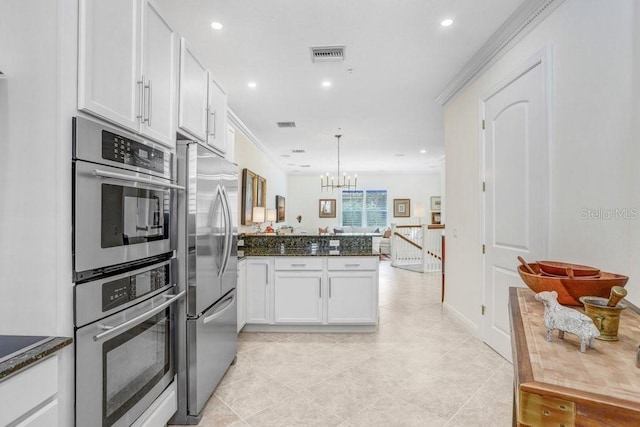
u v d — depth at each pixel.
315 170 10.30
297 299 3.29
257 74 3.35
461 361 2.64
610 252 1.68
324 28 2.54
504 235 2.67
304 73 3.33
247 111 4.55
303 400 2.09
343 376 2.41
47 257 1.08
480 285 3.07
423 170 10.38
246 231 5.55
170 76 1.78
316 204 11.09
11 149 1.10
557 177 2.08
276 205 8.79
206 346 2.00
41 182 1.08
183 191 1.85
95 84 1.20
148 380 1.54
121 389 1.34
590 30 1.81
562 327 0.90
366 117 4.81
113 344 1.29
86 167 1.15
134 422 1.43
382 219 10.88
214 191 2.14
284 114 4.66
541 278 1.28
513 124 2.55
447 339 3.12
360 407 2.02
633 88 1.55
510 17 2.38
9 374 0.87
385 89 3.74
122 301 1.34
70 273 1.11
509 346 2.62
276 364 2.61
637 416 0.61
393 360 2.67
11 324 1.09
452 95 3.73
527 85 2.38
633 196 1.54
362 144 6.62
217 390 2.21
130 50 1.41
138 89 1.46
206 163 2.01
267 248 3.68
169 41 1.77
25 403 0.93
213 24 2.48
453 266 3.75
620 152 1.62
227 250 2.33
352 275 3.28
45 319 1.08
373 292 3.29
